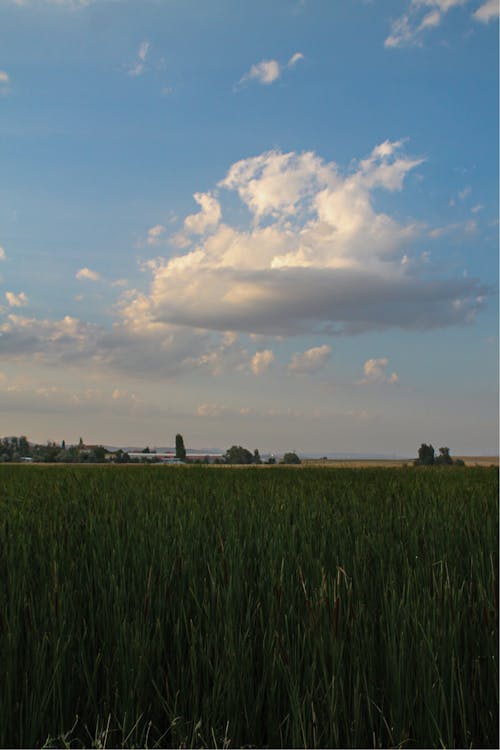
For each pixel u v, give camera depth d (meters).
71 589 3.50
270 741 2.66
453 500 6.57
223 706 2.71
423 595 3.26
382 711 2.70
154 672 3.03
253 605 3.41
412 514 5.41
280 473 13.19
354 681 2.82
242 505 6.10
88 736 2.77
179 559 3.72
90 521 5.04
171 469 15.02
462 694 2.68
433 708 2.60
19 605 3.24
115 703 2.78
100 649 3.04
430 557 4.01
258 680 3.00
